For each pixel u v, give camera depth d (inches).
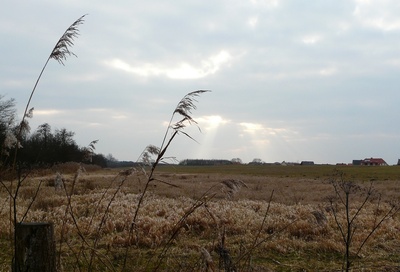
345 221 549.6
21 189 711.1
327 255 394.3
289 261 369.1
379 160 5502.0
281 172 2822.3
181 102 198.2
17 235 174.6
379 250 416.5
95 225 450.9
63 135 1665.8
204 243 394.0
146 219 506.0
